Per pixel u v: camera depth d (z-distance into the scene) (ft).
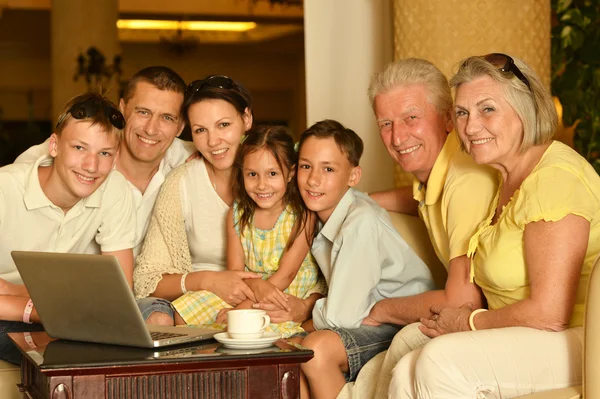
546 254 6.95
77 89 26.89
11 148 38.63
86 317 7.00
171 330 7.53
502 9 10.82
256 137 9.42
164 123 10.19
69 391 6.06
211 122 9.69
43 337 7.59
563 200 6.96
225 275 9.55
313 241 9.55
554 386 6.77
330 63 15.16
